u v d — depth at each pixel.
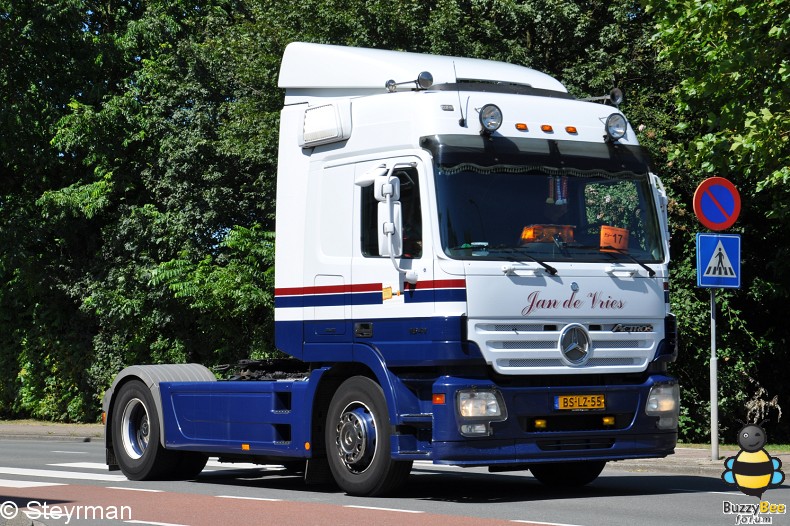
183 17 40.66
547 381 13.98
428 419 13.74
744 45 22.58
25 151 40.34
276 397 15.79
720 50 23.17
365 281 14.50
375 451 14.24
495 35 32.66
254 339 34.28
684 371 29.64
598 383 14.34
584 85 32.16
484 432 13.41
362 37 31.00
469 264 13.56
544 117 14.62
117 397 18.53
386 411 14.13
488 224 13.84
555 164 14.37
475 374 13.59
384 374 14.07
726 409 29.31
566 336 13.98
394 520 11.97
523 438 13.66
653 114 29.77
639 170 14.95
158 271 34.25
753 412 29.19
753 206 28.34
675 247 29.73
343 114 15.02
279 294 15.80
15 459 22.97
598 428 14.20
